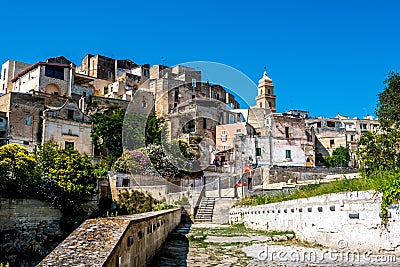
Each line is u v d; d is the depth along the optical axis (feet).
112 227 17.20
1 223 71.00
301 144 140.67
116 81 217.97
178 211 63.87
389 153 43.39
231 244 37.09
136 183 94.02
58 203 80.94
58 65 177.99
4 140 140.46
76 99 176.24
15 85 192.13
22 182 75.00
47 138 130.41
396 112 77.97
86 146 138.10
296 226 40.22
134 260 19.40
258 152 130.52
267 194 63.31
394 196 27.53
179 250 32.73
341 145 175.83
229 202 80.43
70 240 15.15
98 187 92.63
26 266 71.67
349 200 31.45
